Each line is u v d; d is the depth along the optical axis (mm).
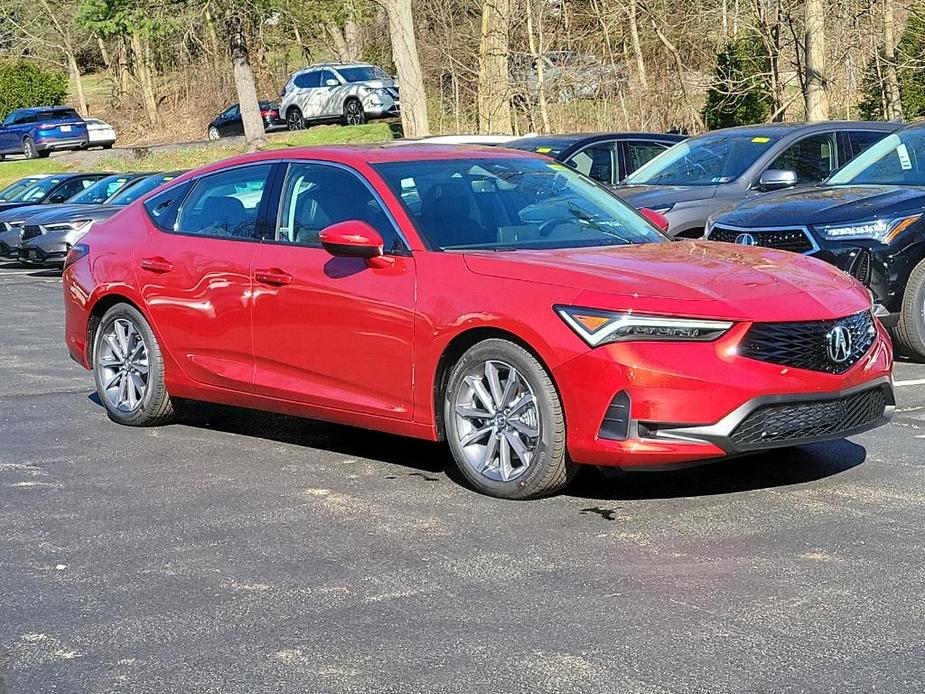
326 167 6598
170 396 7395
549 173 6871
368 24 50062
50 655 3986
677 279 5441
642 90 33219
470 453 5781
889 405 5875
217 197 7141
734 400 5164
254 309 6652
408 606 4320
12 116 43500
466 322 5645
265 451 6816
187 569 4809
